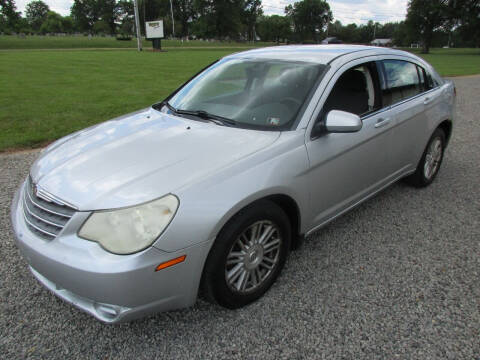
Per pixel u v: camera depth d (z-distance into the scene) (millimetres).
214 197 2156
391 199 4207
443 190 4445
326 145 2787
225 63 3672
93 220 2031
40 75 15719
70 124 7332
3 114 8031
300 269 2969
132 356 2186
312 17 116875
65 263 2002
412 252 3203
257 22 116312
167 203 2049
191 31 101000
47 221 2172
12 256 3098
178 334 2338
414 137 3852
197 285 2205
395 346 2250
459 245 3314
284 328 2383
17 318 2453
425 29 69375
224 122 2881
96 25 124188
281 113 2805
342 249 3244
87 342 2277
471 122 8031
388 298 2648
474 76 18531
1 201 4000
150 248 1974
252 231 2412
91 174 2281
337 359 2164
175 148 2484
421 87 4035
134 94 11203
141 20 115562
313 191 2764
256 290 2572
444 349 2229
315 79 2938
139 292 1998
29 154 5574
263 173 2375
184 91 3584
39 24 147750
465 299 2646
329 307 2561
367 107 3258
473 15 65375
